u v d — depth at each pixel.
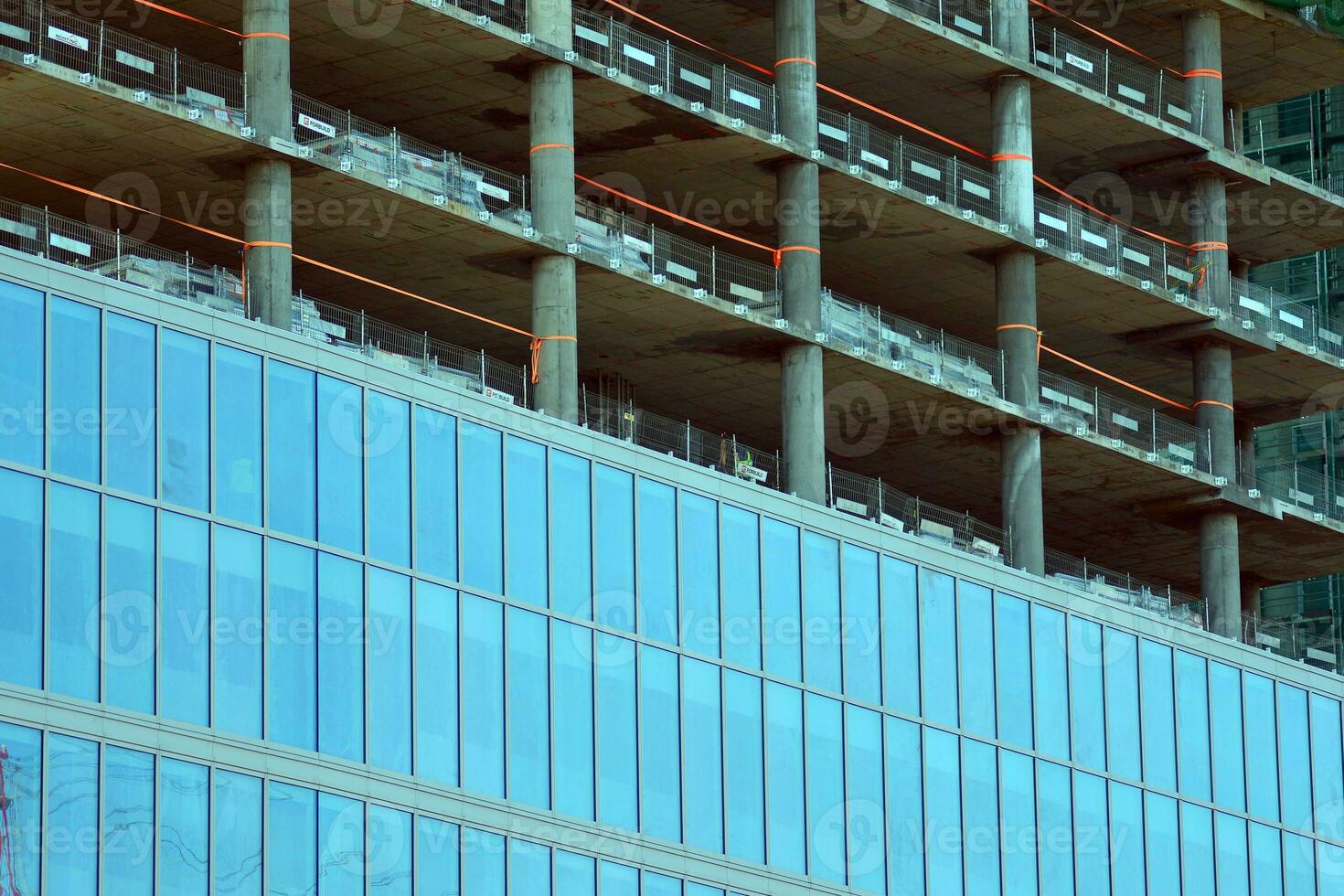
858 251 105.25
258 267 86.12
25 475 75.06
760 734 89.50
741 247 106.12
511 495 85.19
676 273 96.06
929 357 101.44
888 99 106.81
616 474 87.94
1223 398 111.94
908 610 94.38
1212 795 102.00
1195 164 111.50
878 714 92.69
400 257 93.38
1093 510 113.19
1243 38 114.38
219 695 77.56
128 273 84.00
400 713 81.25
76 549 75.62
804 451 96.81
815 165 98.50
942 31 101.81
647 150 97.94
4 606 74.06
